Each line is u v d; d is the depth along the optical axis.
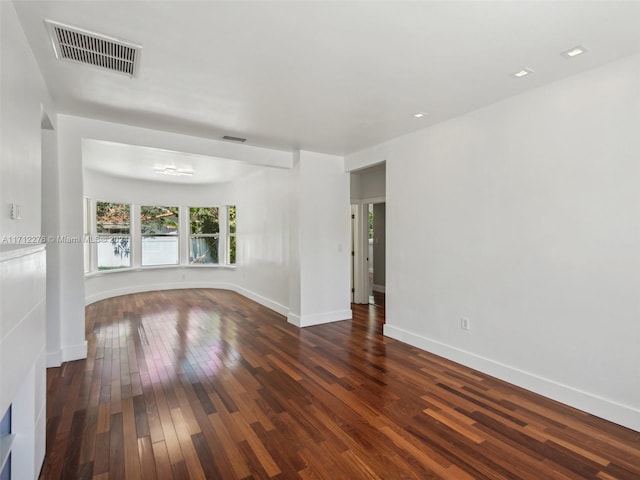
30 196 1.98
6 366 1.26
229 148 4.23
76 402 2.57
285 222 5.42
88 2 1.67
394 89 2.71
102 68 2.33
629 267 2.22
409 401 2.58
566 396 2.53
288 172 4.94
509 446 2.04
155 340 4.08
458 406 2.51
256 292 6.47
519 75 2.47
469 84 2.62
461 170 3.29
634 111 2.19
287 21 1.84
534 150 2.71
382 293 7.35
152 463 1.88
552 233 2.61
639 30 1.92
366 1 1.67
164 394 2.70
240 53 2.17
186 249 7.97
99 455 1.95
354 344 3.93
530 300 2.75
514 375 2.86
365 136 3.97
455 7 1.72
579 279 2.46
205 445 2.05
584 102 2.42
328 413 2.41
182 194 7.82
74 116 3.31
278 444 2.06
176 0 1.66
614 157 2.28
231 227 7.80
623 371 2.25
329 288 4.95
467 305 3.26
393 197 4.11
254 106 3.05
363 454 1.97
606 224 2.32
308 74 2.45
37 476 1.75
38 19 1.79
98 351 3.70
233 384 2.88
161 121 3.43
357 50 2.13
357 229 6.27
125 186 7.02
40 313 1.88
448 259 3.44
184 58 2.22
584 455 1.95
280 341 4.04
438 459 1.92
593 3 1.69
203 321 4.98
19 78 1.78
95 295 6.31
